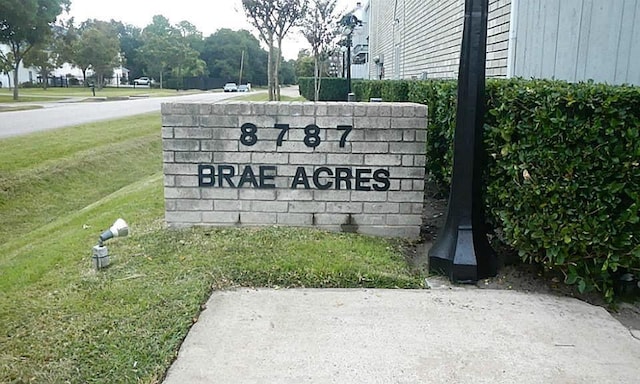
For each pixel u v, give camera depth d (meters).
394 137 4.50
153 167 13.41
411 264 4.06
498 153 3.56
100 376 2.46
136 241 4.32
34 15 31.42
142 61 71.56
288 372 2.49
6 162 10.49
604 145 3.05
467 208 3.71
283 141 4.54
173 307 3.12
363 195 4.60
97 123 17.42
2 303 3.26
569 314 3.13
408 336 2.84
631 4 4.62
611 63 4.82
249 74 77.31
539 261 3.46
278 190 4.62
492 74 6.82
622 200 3.10
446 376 2.46
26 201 9.23
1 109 22.62
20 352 2.66
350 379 2.43
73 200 9.90
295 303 3.25
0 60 35.66
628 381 2.44
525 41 5.86
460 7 8.88
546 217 3.27
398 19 16.77
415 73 13.49
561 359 2.62
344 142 4.52
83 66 54.16
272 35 13.92
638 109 2.96
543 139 3.21
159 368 2.51
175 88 67.69
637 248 3.08
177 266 3.74
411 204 4.61
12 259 4.79
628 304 3.36
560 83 3.54
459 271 3.63
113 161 12.62
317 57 16.05
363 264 3.81
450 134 4.84
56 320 2.98
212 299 3.29
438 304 3.25
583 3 5.01
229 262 3.79
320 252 4.01
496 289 3.55
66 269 3.85
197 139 4.57
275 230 4.50
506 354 2.66
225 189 4.64
